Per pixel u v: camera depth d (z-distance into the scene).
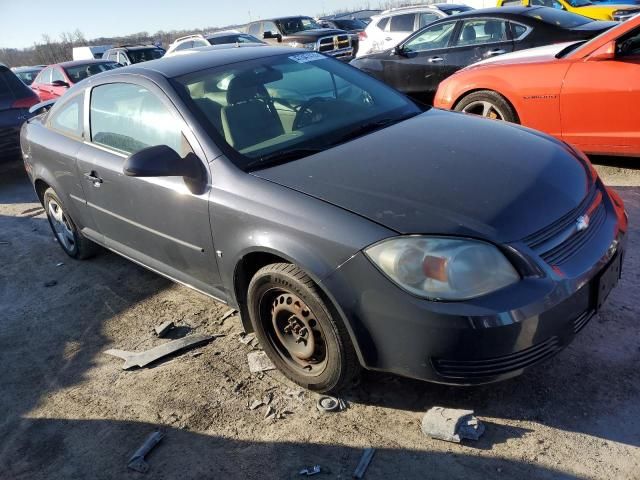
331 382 2.58
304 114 3.23
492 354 2.13
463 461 2.23
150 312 3.72
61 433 2.72
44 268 4.70
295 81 3.49
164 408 2.77
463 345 2.13
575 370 2.62
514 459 2.21
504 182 2.42
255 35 16.55
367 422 2.50
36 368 3.29
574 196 2.47
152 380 3.00
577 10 11.18
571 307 2.23
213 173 2.82
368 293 2.24
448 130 3.03
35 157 4.44
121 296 4.00
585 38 6.28
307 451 2.39
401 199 2.33
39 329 3.73
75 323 3.74
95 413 2.82
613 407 2.39
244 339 3.25
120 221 3.61
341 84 3.63
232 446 2.48
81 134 3.92
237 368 3.00
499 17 6.98
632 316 2.93
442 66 7.56
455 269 2.10
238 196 2.67
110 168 3.48
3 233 5.72
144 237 3.45
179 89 3.14
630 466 2.11
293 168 2.69
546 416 2.39
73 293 4.16
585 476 2.09
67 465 2.52
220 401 2.77
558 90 4.78
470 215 2.21
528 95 5.00
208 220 2.83
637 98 4.38
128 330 3.54
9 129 7.32
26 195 7.07
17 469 2.55
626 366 2.60
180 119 3.03
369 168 2.58
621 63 4.45
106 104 3.65
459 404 2.53
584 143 4.80
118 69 3.74
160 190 3.08
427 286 2.13
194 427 2.62
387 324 2.23
